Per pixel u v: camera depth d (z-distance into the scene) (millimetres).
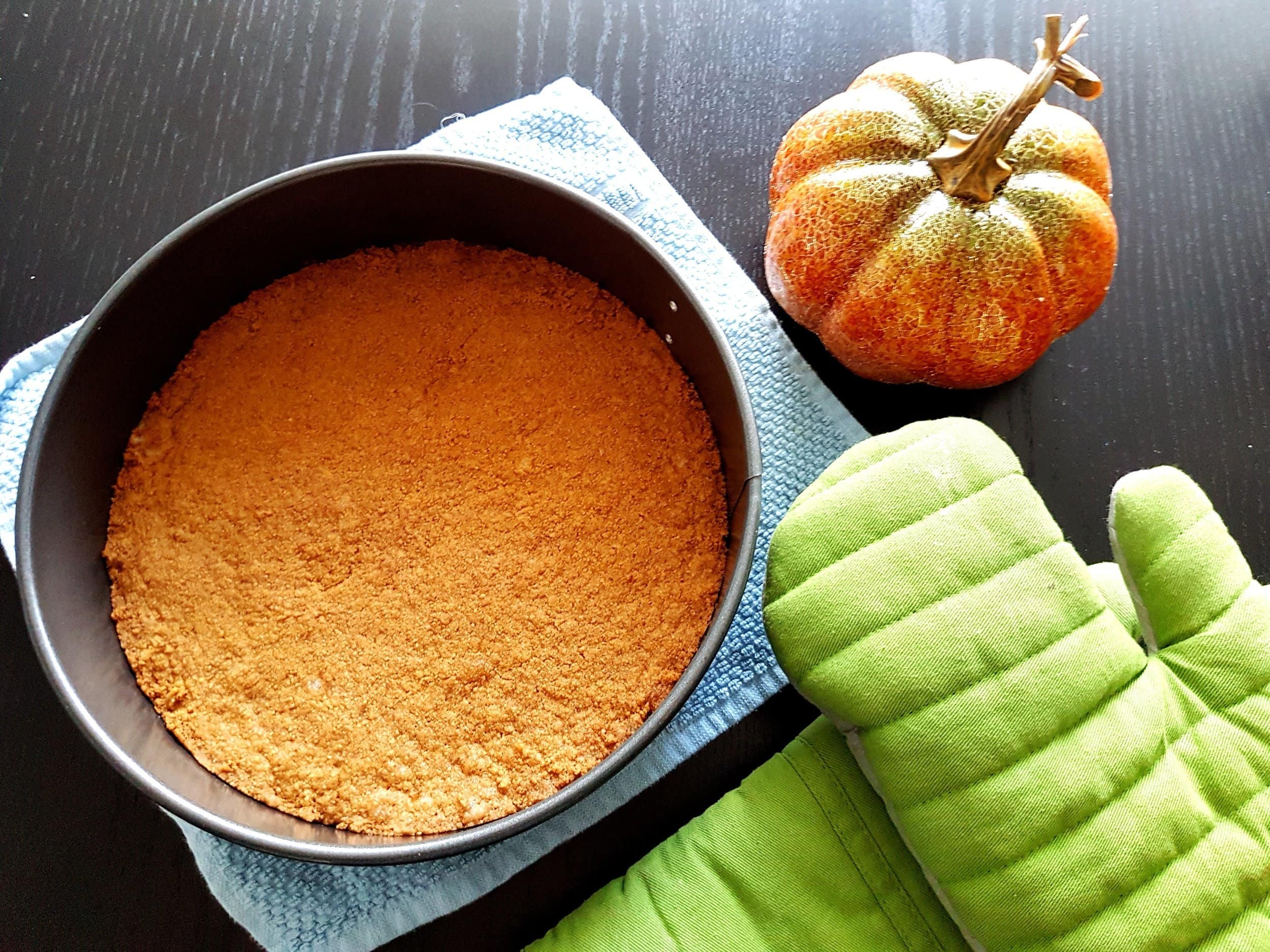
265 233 331
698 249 386
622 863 354
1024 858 286
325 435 352
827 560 310
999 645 295
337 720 325
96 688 305
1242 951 283
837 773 332
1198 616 308
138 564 336
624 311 365
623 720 328
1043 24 415
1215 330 395
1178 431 387
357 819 316
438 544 342
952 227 320
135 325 320
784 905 317
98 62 398
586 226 329
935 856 296
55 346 366
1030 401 389
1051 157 328
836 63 412
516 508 345
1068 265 329
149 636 330
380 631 334
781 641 309
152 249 303
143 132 395
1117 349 394
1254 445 386
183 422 350
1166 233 403
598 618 336
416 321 362
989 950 297
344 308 362
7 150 390
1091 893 282
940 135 328
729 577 310
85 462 321
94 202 389
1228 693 303
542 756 325
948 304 325
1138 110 411
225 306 355
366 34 406
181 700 327
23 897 345
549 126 390
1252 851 290
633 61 410
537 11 411
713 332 312
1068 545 313
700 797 358
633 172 389
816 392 379
